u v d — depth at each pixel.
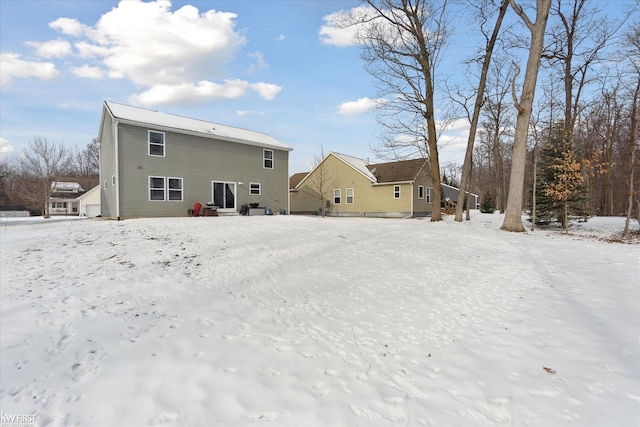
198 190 16.98
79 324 3.54
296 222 13.44
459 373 2.65
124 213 14.45
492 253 7.44
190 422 1.98
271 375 2.54
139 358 2.77
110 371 2.58
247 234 9.84
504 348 3.09
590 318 3.77
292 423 1.99
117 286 4.93
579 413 2.12
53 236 9.58
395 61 14.74
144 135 15.06
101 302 4.25
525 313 3.98
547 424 2.02
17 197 38.53
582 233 10.82
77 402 2.21
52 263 6.44
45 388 2.39
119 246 8.09
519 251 7.64
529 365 2.77
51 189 31.31
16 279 5.34
